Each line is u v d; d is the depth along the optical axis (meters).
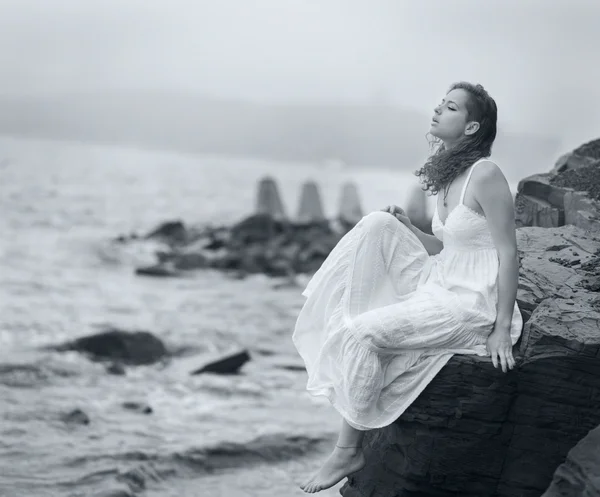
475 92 4.20
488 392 3.87
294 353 9.17
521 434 3.90
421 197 20.58
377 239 4.20
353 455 4.11
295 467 5.71
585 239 4.75
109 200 30.31
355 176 106.19
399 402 3.97
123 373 7.93
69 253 16.12
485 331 3.96
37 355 7.91
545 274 4.32
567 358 3.75
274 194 22.38
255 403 7.23
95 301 11.47
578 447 3.65
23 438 5.81
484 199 4.02
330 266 4.28
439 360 3.92
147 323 10.16
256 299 12.62
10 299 11.13
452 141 4.23
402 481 4.10
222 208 30.25
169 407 6.97
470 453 3.94
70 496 4.81
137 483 5.16
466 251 4.11
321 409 7.13
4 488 4.88
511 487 3.94
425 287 4.14
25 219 21.53
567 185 5.60
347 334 4.01
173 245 18.39
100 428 6.21
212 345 9.13
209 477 5.45
